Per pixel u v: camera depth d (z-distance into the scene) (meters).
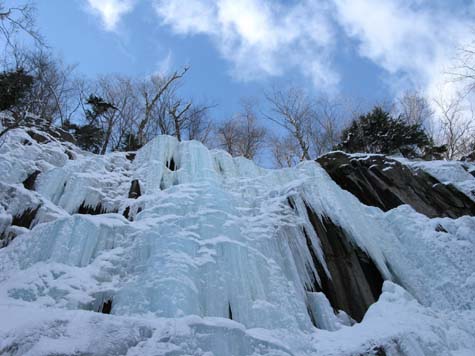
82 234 5.46
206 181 7.61
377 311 5.28
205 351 3.29
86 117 18.78
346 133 17.27
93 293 4.57
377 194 10.00
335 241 6.95
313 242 6.88
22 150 9.45
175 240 5.39
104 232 5.76
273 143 22.70
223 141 22.30
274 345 3.82
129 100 21.36
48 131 12.27
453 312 5.75
